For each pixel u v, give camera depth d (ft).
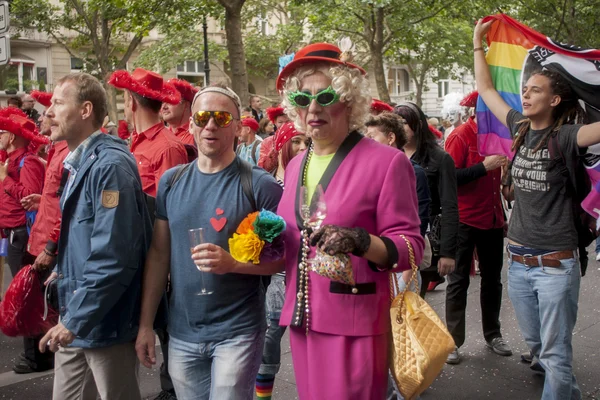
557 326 11.59
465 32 87.56
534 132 11.91
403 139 12.88
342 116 8.06
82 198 9.34
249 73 103.86
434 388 14.75
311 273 7.91
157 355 17.06
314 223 7.69
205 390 9.24
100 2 59.00
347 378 7.61
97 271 8.88
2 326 11.41
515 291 12.30
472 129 16.03
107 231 8.94
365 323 7.66
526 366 16.03
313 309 7.83
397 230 7.62
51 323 11.58
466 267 16.01
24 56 95.55
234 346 8.89
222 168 9.18
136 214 9.22
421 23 73.15
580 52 12.21
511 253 12.30
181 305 9.12
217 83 9.29
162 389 13.69
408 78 141.28
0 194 17.62
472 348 17.40
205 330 8.98
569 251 11.54
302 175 8.29
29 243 14.29
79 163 9.69
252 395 9.16
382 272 7.86
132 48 67.67
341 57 7.97
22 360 16.10
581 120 11.96
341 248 7.06
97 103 9.85
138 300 9.63
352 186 7.75
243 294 9.01
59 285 9.67
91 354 9.45
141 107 12.85
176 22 58.59
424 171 13.21
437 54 98.37
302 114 8.16
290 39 87.81
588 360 16.22
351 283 7.55
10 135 17.56
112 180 9.09
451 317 16.12
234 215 8.93
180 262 9.09
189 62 111.04
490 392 14.49
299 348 8.13
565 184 11.41
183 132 16.40
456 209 14.15
